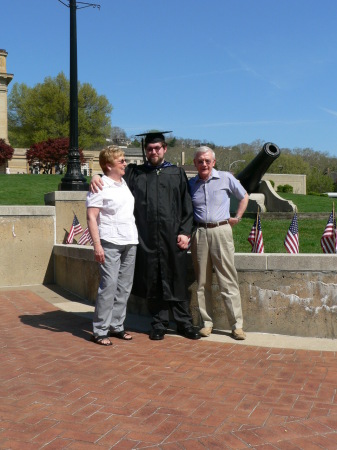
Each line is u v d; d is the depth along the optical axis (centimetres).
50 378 406
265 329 545
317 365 441
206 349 491
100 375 413
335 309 523
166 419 332
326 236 638
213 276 560
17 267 875
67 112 6269
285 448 296
